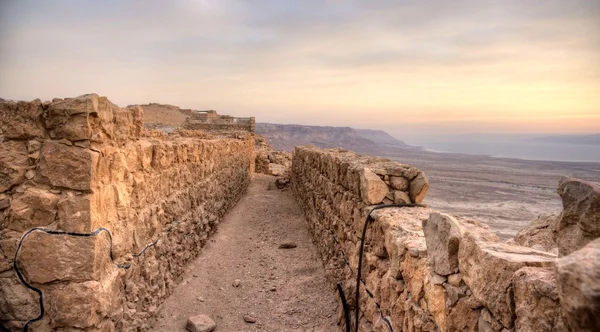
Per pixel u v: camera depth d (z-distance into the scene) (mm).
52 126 4098
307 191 12406
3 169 4070
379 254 4715
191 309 6309
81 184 4062
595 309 1505
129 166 5098
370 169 5559
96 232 4152
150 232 5773
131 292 5000
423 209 5125
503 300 2393
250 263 8617
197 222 8602
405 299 3771
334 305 6598
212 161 10438
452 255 2971
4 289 4066
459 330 2852
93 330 4117
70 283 4082
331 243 7770
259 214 13727
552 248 3820
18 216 4051
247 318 6113
